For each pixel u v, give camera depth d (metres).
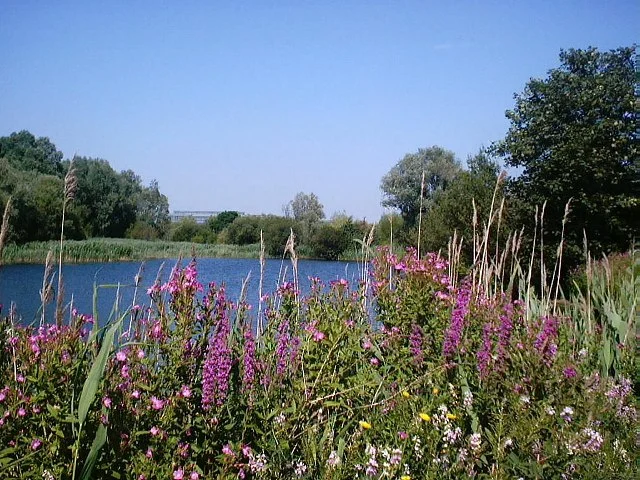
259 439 3.27
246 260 36.53
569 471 3.42
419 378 3.94
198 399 3.07
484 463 3.52
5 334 3.05
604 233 20.88
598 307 7.19
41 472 2.41
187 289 3.13
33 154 65.19
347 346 4.02
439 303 4.91
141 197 64.62
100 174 52.84
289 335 4.11
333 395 3.54
